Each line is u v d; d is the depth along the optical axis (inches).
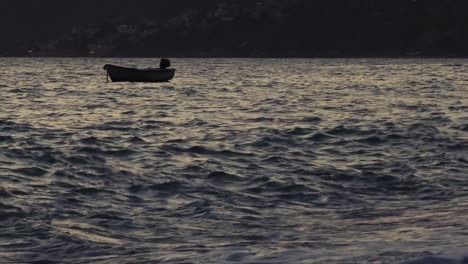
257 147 1587.1
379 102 3223.4
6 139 1736.0
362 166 1273.4
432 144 1581.0
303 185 1085.8
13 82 5595.5
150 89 4458.7
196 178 1173.7
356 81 5816.9
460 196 956.6
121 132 1968.5
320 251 446.0
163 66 4532.5
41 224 799.1
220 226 787.4
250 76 7150.6
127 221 823.1
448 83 5251.0
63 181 1144.8
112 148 1576.0
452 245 447.8
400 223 706.2
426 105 2957.7
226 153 1492.4
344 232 671.1
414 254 401.7
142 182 1133.7
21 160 1364.4
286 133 1847.9
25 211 890.1
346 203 942.4
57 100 3521.2
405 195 987.9
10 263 610.9
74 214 876.0
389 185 1070.4
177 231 757.3
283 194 1019.3
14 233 749.9
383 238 562.3
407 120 2236.7
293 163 1331.2
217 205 931.3
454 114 2461.9
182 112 2723.9
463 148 1504.7
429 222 685.3
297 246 535.2
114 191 1055.0
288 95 3900.1
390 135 1760.6
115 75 4382.4
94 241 702.5
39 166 1295.5
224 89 4554.6
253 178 1162.6
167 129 2055.9
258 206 927.7
